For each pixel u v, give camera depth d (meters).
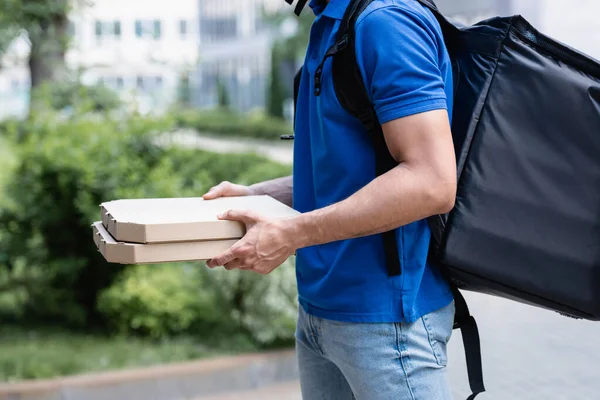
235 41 39.53
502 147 1.45
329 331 1.50
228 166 6.05
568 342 2.58
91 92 6.33
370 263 1.43
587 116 1.43
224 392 4.31
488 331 2.75
